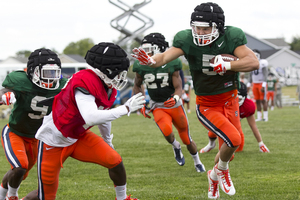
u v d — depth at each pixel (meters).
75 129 11.45
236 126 15.33
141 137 33.69
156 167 21.20
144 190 16.08
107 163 11.60
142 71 20.16
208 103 14.78
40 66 12.66
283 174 18.16
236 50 13.39
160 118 19.89
